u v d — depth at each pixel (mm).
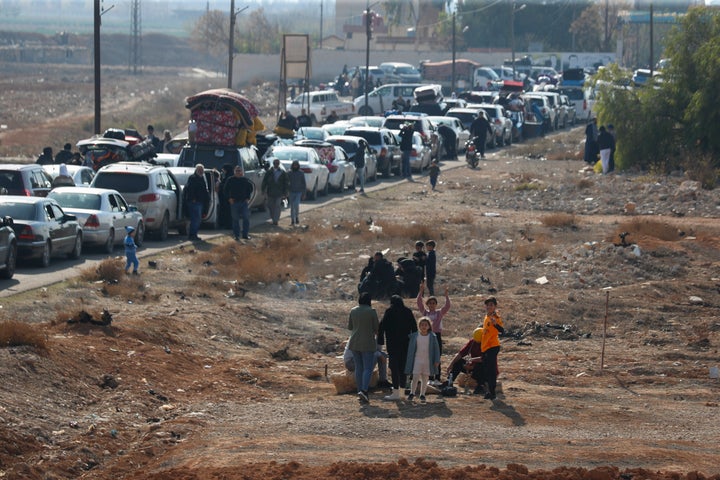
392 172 153125
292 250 81812
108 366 46344
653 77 147625
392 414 43281
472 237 94188
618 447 38094
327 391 48375
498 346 47062
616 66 148625
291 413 43375
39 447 36125
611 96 147250
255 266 73125
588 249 87500
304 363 54625
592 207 118938
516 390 49031
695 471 33625
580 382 51750
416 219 105625
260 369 51812
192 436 39281
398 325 46344
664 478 32812
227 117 107062
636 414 44500
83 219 76500
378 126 168750
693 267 84062
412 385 46312
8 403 38844
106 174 86562
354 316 46188
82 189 79688
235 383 48531
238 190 89312
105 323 52562
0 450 34812
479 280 76312
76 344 48094
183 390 46156
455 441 38562
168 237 90750
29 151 187375
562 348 60281
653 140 144750
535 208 119188
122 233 80438
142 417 41469
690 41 144125
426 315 49969
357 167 128625
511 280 77250
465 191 133750
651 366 55250
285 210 111875
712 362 57062
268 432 39906
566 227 101312
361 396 45562
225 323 58969
